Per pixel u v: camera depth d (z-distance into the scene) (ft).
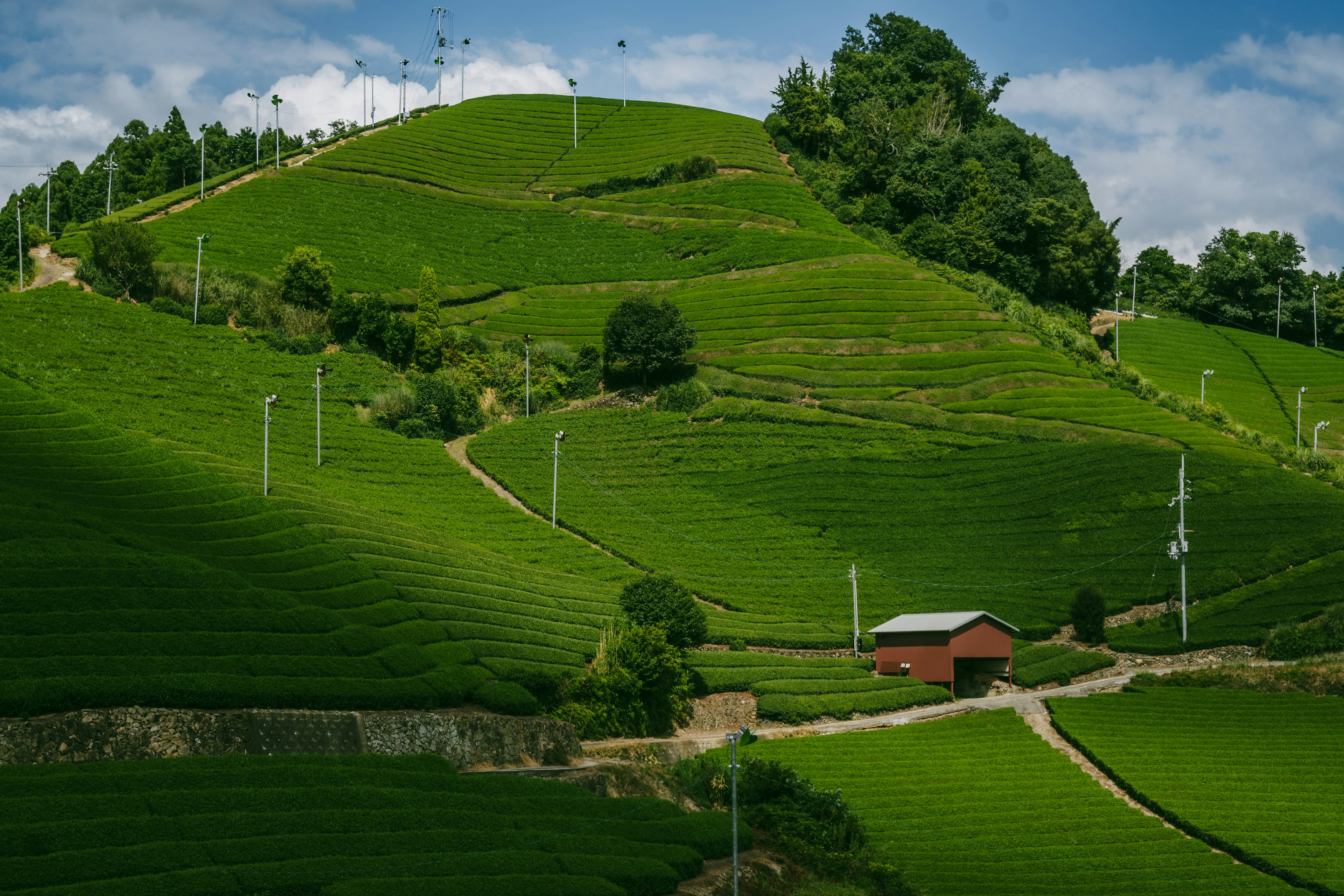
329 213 490.90
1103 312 546.26
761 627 240.12
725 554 277.03
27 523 147.33
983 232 483.51
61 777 96.43
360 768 118.32
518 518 284.61
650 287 453.17
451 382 362.53
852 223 522.06
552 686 174.09
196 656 132.16
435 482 298.15
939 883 140.97
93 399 267.80
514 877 100.53
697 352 387.96
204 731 120.06
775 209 506.48
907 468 317.63
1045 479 303.07
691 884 117.91
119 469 198.59
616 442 338.95
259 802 102.73
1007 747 195.21
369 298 380.78
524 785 130.11
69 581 135.95
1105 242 505.66
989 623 229.25
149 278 364.99
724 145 595.88
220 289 373.20
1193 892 141.38
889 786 174.29
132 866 86.69
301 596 164.14
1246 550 263.29
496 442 336.49
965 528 289.12
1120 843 157.79
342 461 290.76
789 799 148.36
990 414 341.62
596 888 103.55
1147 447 311.06
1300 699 213.66
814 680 217.36
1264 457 318.04
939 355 374.43
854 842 145.38
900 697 218.79
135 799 95.45
